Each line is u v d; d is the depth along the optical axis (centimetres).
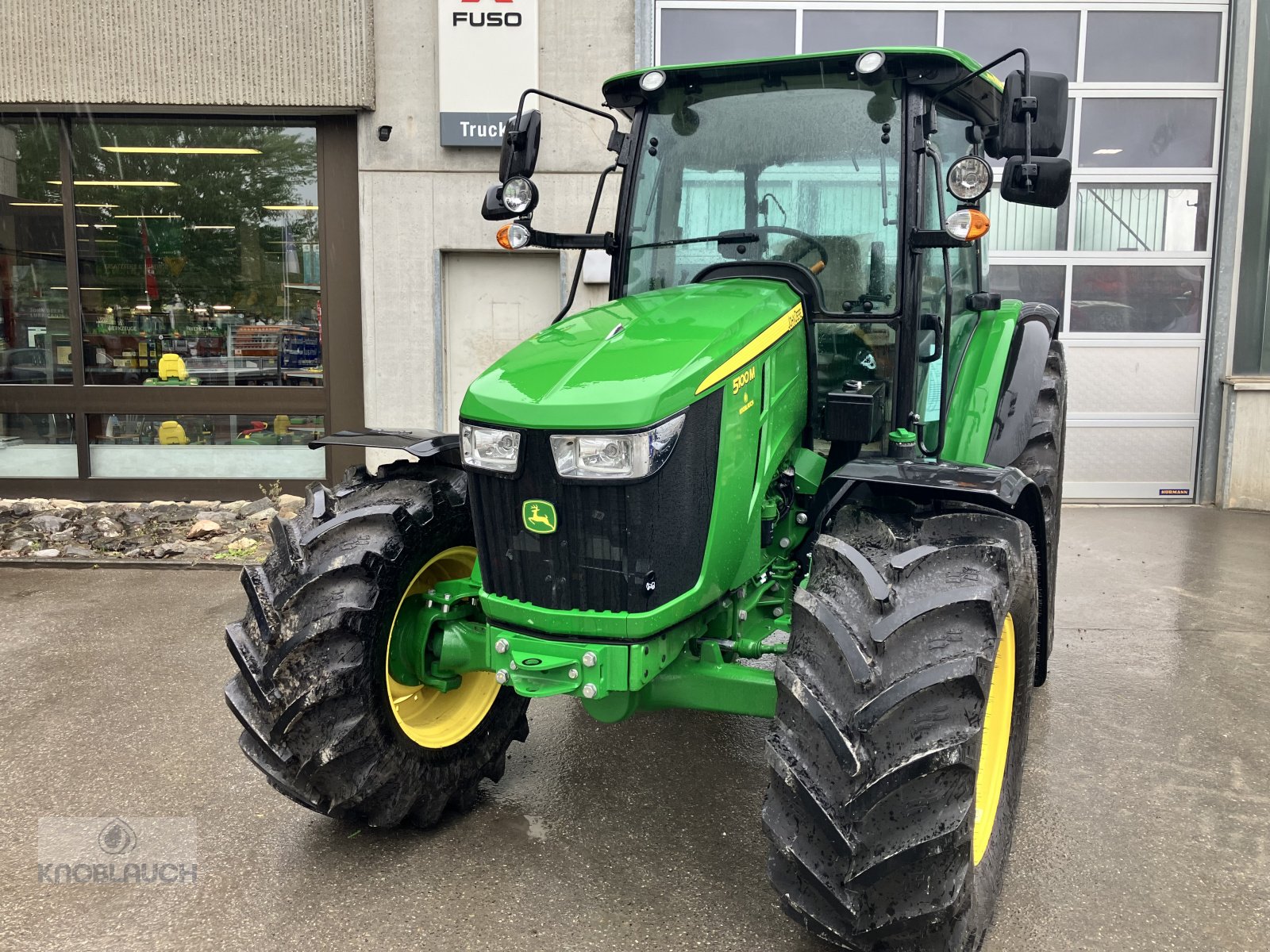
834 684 223
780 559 306
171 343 767
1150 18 792
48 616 513
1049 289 824
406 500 300
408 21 721
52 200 754
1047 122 276
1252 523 763
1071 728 384
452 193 736
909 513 261
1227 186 799
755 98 321
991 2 786
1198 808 323
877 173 304
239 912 265
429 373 752
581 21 719
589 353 261
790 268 307
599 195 339
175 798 327
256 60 715
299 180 753
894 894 219
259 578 284
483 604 263
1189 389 829
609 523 241
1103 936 255
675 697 272
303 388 762
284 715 269
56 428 764
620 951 248
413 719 314
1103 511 810
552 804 328
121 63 715
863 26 788
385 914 264
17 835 303
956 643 224
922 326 316
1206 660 460
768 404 276
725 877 283
